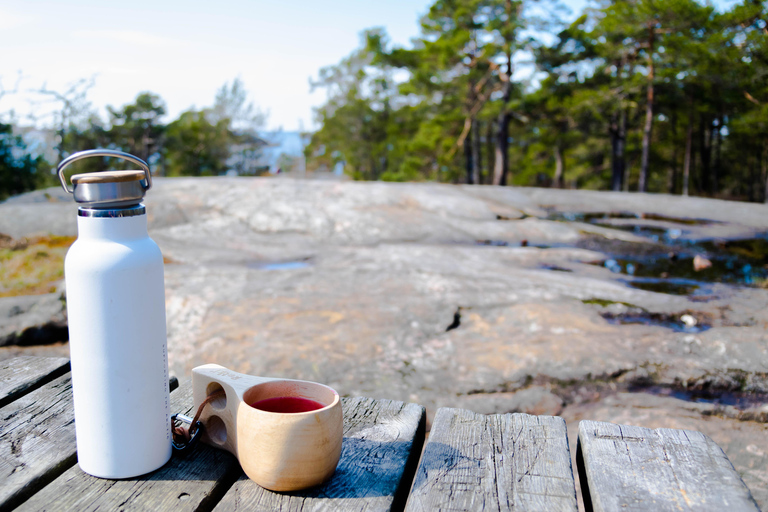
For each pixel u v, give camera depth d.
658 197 8.56
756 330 3.43
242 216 6.74
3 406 1.02
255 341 3.35
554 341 3.31
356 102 38.47
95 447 0.77
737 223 7.29
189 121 48.62
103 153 0.74
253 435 0.74
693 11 19.72
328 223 6.55
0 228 6.38
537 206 7.85
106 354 0.74
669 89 24.28
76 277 0.73
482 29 23.58
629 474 0.77
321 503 0.73
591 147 33.41
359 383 2.92
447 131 28.17
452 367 3.08
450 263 5.17
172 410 0.99
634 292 4.23
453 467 0.81
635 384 2.91
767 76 20.50
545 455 0.85
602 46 22.39
